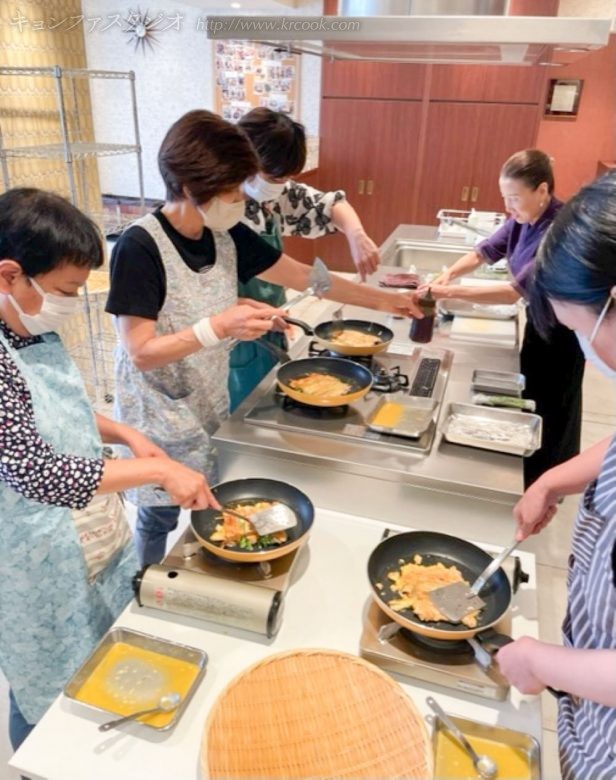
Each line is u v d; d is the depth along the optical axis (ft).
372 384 5.23
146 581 3.43
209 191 4.35
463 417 5.00
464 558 3.67
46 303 3.39
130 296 4.50
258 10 20.97
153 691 2.98
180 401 5.15
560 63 7.40
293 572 3.77
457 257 11.60
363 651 3.14
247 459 4.67
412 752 2.60
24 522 3.79
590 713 2.69
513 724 2.92
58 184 11.05
